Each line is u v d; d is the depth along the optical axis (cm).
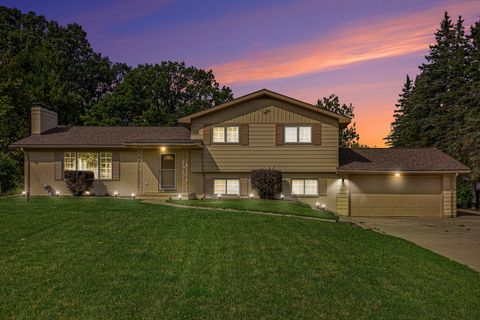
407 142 3794
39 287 616
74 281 646
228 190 2034
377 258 884
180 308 552
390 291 659
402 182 2039
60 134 2208
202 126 2023
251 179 1978
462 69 3231
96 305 554
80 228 1059
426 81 3456
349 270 765
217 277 688
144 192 2055
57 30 4491
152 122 3734
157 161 2077
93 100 4562
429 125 3362
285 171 1998
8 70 3061
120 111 3778
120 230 1048
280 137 1998
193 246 898
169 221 1192
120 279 662
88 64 4591
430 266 854
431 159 2131
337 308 574
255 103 2008
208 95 4431
